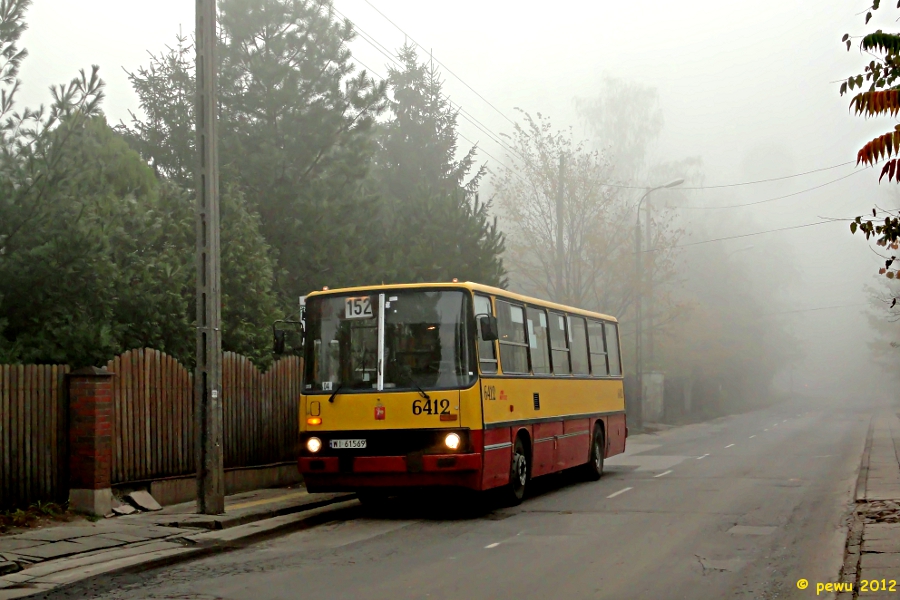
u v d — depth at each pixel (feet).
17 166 43.37
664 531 39.99
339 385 44.96
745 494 53.42
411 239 83.35
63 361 44.27
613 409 70.79
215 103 43.96
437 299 45.14
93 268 44.29
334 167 81.00
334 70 81.41
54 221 43.65
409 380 44.19
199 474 42.88
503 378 47.83
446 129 137.08
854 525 40.29
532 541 37.76
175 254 56.39
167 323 51.13
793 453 86.38
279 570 31.91
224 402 52.95
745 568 31.76
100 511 41.29
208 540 37.68
